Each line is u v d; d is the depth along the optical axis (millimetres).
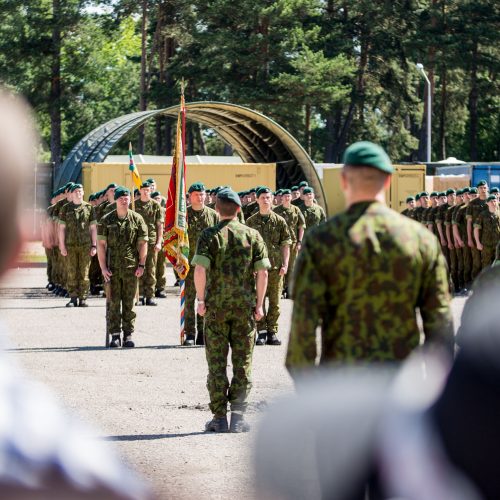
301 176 64562
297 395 2348
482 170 67562
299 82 101375
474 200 44500
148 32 119562
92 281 44500
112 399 18891
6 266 2221
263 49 104625
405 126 142750
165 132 123125
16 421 2049
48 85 118000
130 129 58438
